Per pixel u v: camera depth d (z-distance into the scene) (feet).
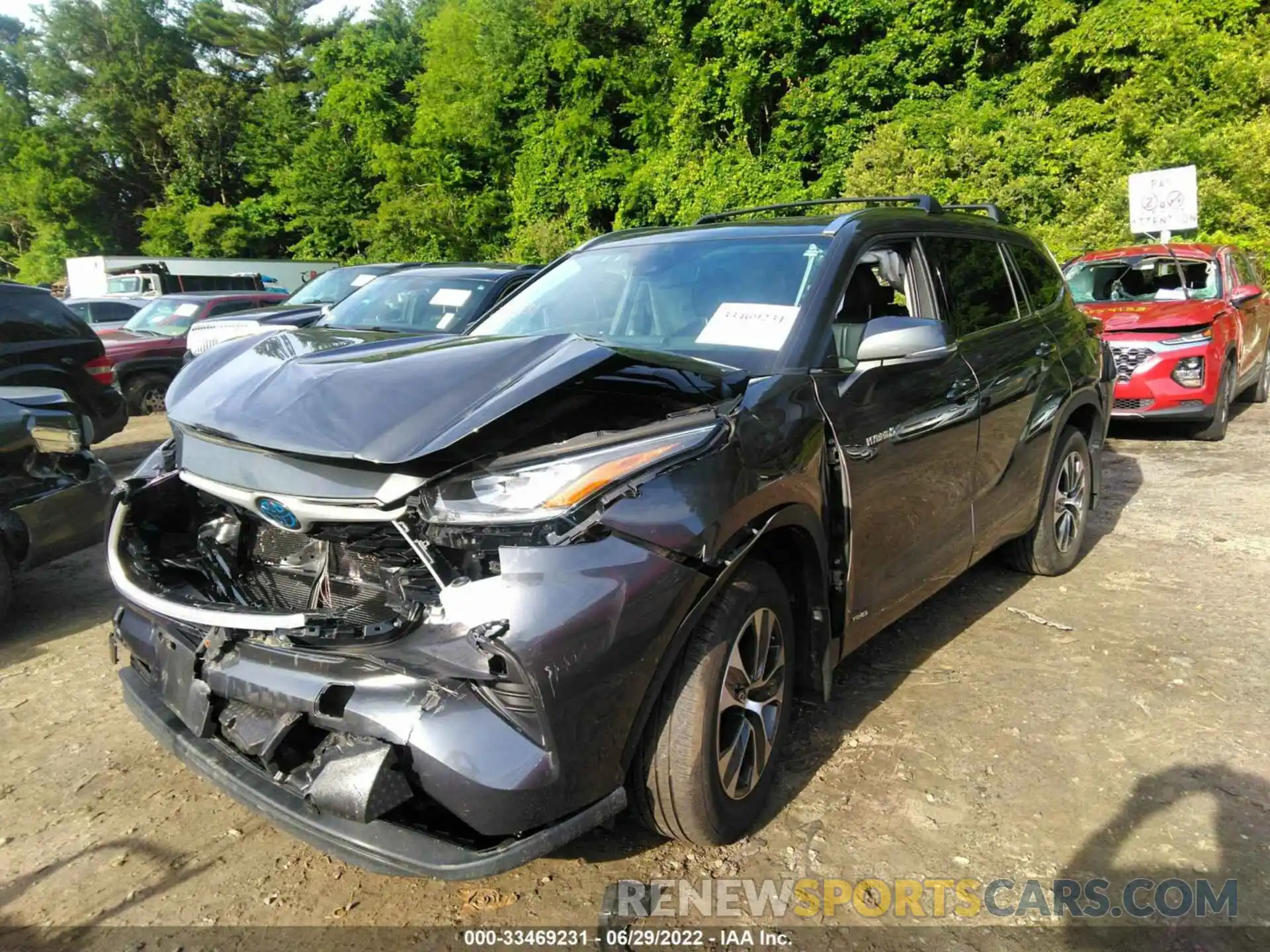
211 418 7.80
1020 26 66.44
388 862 6.63
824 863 8.46
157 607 7.83
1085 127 59.93
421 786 6.63
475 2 111.75
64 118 152.56
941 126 63.26
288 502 7.14
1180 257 30.55
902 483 10.40
